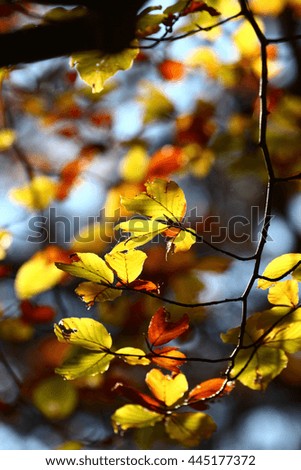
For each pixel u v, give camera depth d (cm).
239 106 294
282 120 262
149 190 191
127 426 198
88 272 192
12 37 197
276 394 406
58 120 314
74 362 194
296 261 194
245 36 250
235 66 260
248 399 412
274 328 196
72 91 314
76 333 193
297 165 266
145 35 201
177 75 270
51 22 198
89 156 283
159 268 249
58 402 250
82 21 198
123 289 193
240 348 194
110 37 198
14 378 257
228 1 226
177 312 248
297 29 326
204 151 276
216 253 309
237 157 274
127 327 256
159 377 197
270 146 262
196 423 197
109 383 252
